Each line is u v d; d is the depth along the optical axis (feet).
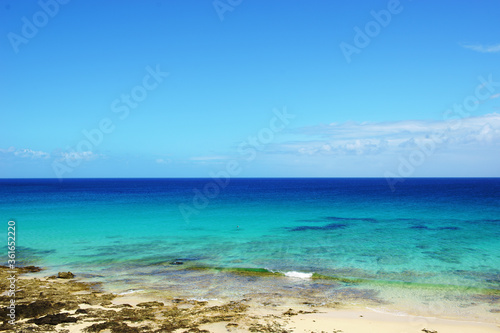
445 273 59.16
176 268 63.05
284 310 43.34
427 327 38.81
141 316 39.96
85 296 47.11
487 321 40.75
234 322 38.81
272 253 73.67
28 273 59.67
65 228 102.78
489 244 81.05
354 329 37.83
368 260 67.62
